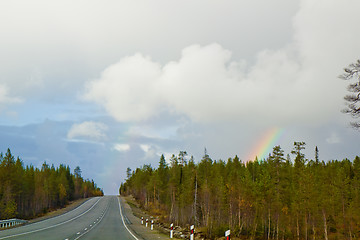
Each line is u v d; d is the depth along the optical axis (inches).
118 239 899.4
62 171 5959.6
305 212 2353.6
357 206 2330.2
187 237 1325.0
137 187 5310.0
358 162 3417.8
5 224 1480.1
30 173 3467.0
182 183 3339.1
